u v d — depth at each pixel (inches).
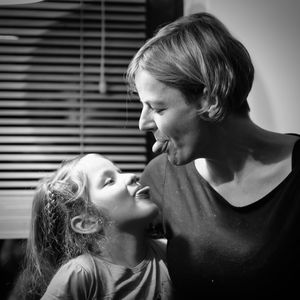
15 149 69.7
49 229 47.9
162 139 38.7
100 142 71.1
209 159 39.3
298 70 62.7
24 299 53.5
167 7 71.9
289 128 62.9
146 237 48.0
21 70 70.1
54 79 70.6
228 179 40.3
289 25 62.6
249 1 62.3
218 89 35.0
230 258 37.5
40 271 50.3
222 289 37.9
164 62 35.4
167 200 43.6
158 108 36.4
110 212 45.4
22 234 66.9
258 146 39.0
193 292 40.1
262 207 37.8
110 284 44.0
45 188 48.7
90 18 70.7
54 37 70.8
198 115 36.3
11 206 67.9
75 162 48.7
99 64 71.7
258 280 36.3
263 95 62.5
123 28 71.3
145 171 47.6
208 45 35.2
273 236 36.4
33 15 70.1
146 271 45.7
